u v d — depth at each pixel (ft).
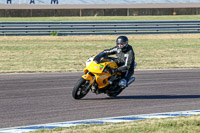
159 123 71.82
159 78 135.54
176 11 482.69
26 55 196.54
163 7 484.33
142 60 184.75
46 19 402.93
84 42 252.83
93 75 93.15
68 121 75.15
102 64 91.30
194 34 297.53
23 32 273.75
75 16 466.29
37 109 85.66
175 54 208.44
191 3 505.66
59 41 255.70
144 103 94.38
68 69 153.58
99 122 74.13
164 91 111.65
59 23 274.57
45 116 79.41
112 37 278.26
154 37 284.61
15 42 246.88
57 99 97.14
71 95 102.94
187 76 140.87
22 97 98.84
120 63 95.14
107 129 67.51
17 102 92.63
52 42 250.57
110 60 93.61
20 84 118.83
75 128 69.26
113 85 96.22
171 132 66.33
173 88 116.78
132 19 397.19
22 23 266.77
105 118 77.36
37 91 107.76
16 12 450.71
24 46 230.89
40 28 271.08
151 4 496.23
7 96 99.76
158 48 231.91
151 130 67.41
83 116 79.77
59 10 463.01
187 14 484.74
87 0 497.46
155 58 192.34
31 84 119.24
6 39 258.37
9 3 476.95
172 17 433.07
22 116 79.10
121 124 72.28
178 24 289.33
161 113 82.89
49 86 116.37
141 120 75.82
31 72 145.07
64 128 69.21
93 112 83.66
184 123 72.38
